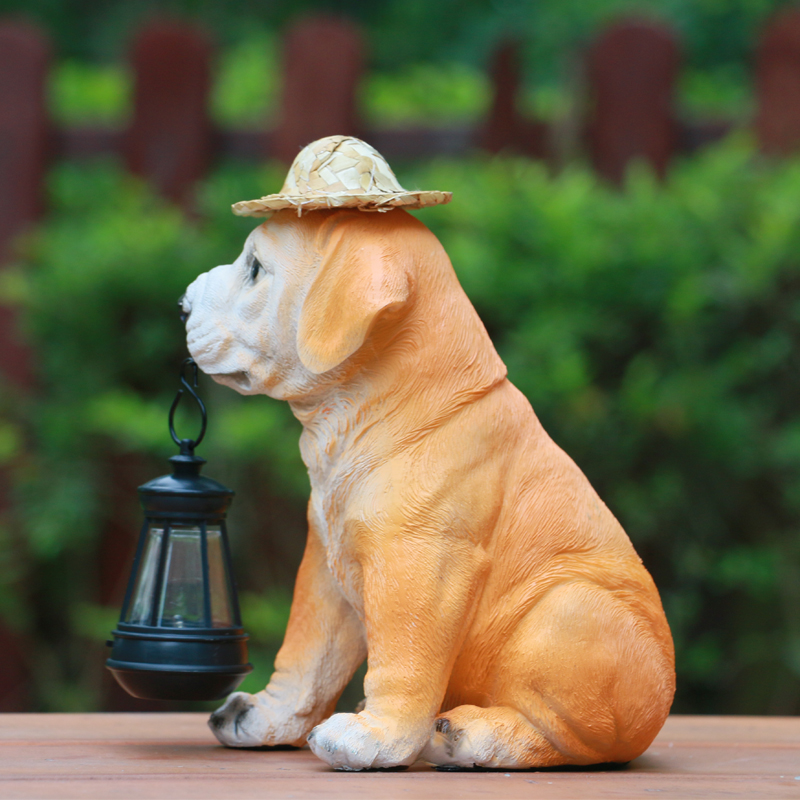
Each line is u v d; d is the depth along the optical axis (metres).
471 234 5.48
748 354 5.34
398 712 2.32
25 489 5.69
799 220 5.23
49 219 6.18
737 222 5.43
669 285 5.19
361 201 2.40
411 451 2.41
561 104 6.07
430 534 2.36
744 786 2.34
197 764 2.47
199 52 6.07
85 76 7.88
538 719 2.42
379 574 2.36
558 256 5.30
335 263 2.39
